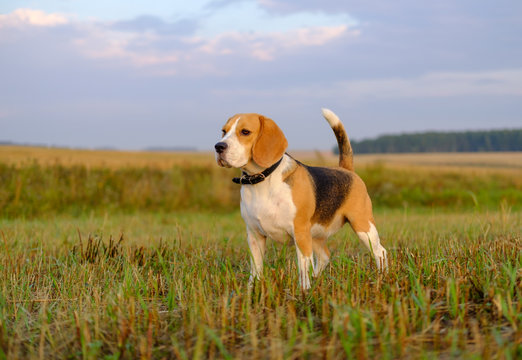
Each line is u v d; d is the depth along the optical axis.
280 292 3.44
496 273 3.48
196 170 15.91
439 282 3.55
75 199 12.25
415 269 3.88
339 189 4.80
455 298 2.94
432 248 5.06
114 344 2.83
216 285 3.78
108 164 15.36
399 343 2.50
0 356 2.65
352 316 2.70
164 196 13.60
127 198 13.01
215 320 3.03
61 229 7.76
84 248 5.88
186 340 2.82
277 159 4.22
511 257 4.17
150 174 14.87
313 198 4.43
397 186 16.66
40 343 2.74
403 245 5.55
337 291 3.32
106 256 5.23
